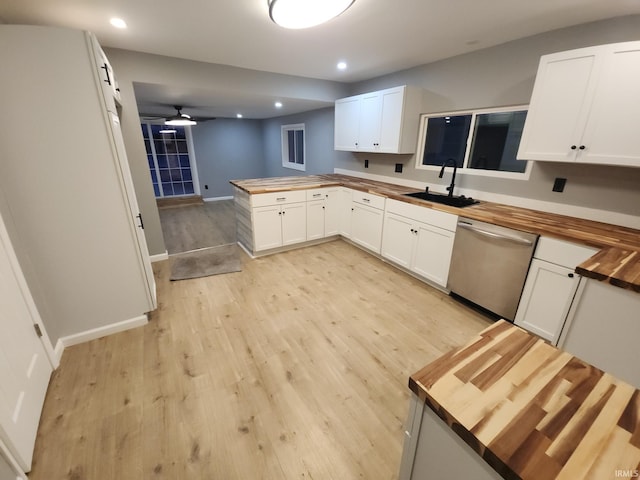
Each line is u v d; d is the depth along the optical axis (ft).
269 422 5.05
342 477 4.25
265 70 11.65
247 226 12.33
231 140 24.50
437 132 10.85
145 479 4.19
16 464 4.04
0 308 4.65
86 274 6.70
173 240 14.73
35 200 5.82
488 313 8.26
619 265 4.69
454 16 6.63
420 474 2.67
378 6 6.18
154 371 6.14
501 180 8.99
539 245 6.54
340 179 14.17
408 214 9.86
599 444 1.85
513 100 8.36
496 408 2.09
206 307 8.56
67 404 5.35
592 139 6.16
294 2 5.18
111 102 6.47
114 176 6.47
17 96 5.30
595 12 6.21
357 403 5.45
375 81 12.85
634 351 4.33
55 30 5.30
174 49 9.07
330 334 7.38
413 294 9.29
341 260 11.89
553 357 2.58
